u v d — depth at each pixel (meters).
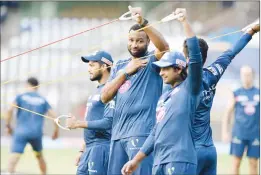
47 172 60.56
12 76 97.88
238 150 53.78
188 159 27.44
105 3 107.44
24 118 55.53
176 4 106.00
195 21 104.62
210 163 30.22
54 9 109.44
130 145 33.12
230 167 64.44
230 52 31.62
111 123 35.22
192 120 27.95
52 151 79.62
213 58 86.31
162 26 97.69
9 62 99.00
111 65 37.12
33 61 99.31
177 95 28.02
